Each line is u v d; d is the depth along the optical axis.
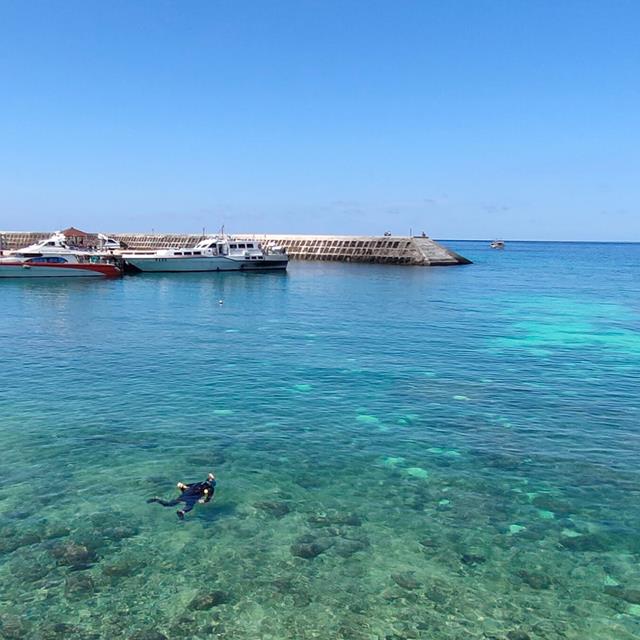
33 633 8.00
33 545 10.06
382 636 8.08
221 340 28.66
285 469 13.32
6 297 45.91
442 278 71.50
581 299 50.56
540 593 9.05
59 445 14.41
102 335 29.59
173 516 11.13
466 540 10.52
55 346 26.47
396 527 10.92
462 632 8.17
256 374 21.73
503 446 14.84
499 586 9.20
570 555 10.09
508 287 61.75
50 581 9.12
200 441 14.85
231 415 16.91
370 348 27.06
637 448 14.80
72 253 63.00
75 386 19.67
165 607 8.58
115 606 8.58
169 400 18.23
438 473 13.23
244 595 8.88
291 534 10.62
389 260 94.56
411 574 9.48
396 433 15.66
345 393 19.38
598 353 26.55
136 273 68.25
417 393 19.48
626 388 20.42
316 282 62.59
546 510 11.61
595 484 12.74
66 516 11.05
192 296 48.56
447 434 15.66
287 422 16.39
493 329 33.12
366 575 9.43
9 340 27.80
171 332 30.83
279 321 35.34
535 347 27.84
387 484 12.65
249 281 62.88
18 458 13.59
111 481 12.54
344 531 10.75
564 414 17.45
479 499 12.04
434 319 36.84
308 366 23.17
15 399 18.06
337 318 36.84
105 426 15.80
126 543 10.19
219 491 12.17
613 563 9.86
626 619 8.49
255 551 10.05
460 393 19.58
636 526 11.05
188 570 9.48
